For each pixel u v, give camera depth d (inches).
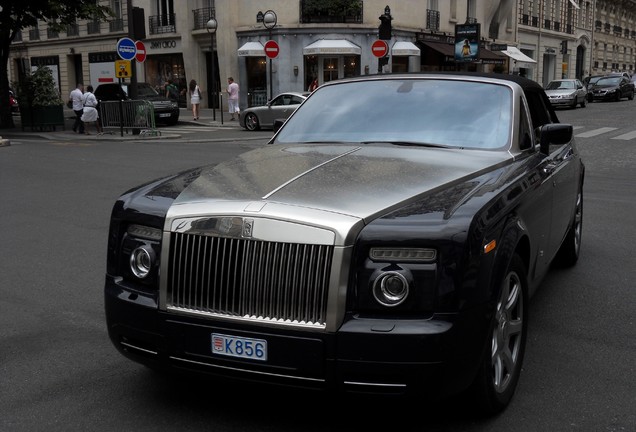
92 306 195.2
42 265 239.3
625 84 1620.3
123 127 823.1
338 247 104.4
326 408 127.3
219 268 110.7
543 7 1995.6
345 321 104.8
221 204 113.4
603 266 233.6
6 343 165.8
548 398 133.0
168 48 1389.0
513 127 157.5
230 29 1286.9
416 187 122.2
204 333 111.9
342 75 1294.3
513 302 127.2
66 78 1674.5
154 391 136.6
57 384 141.4
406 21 1357.0
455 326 103.3
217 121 1069.1
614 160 539.2
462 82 171.2
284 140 171.5
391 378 104.0
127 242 123.0
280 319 107.7
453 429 120.0
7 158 565.0
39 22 1690.5
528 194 138.1
